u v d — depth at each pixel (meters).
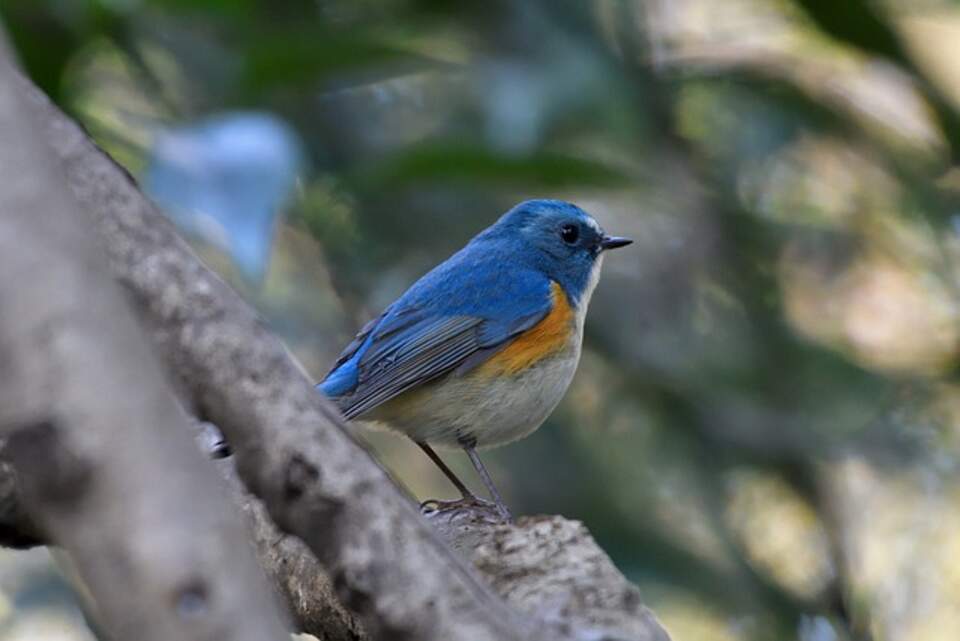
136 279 3.54
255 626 2.21
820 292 14.06
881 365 13.09
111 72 12.38
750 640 12.16
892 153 13.27
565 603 4.27
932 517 12.71
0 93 2.29
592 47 11.96
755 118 13.28
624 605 4.28
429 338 9.47
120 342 2.23
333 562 3.34
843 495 13.00
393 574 3.32
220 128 8.14
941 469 12.75
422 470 13.37
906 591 12.43
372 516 3.36
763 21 13.55
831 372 12.98
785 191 13.97
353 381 9.46
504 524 4.91
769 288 13.24
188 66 11.94
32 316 2.18
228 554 2.23
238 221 7.88
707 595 12.20
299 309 12.93
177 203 7.82
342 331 13.01
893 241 13.77
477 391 9.49
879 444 12.46
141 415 2.22
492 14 12.19
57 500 2.18
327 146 12.53
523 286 9.73
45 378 2.18
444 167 10.75
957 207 13.20
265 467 3.38
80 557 2.18
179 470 2.23
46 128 3.91
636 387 12.94
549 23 12.03
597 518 12.64
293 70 10.69
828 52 13.66
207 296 3.52
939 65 15.72
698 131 13.42
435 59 10.93
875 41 12.26
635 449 13.16
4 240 2.19
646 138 12.53
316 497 3.36
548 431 13.02
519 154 10.61
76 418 2.18
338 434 3.42
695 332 13.02
